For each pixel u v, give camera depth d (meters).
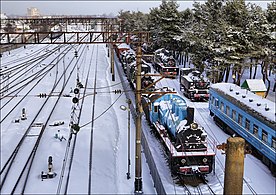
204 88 31.34
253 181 16.17
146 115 24.75
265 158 17.86
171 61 42.91
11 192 15.88
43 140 22.64
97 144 21.97
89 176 17.58
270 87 36.84
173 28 48.50
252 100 20.47
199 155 16.23
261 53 31.48
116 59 59.16
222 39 32.31
